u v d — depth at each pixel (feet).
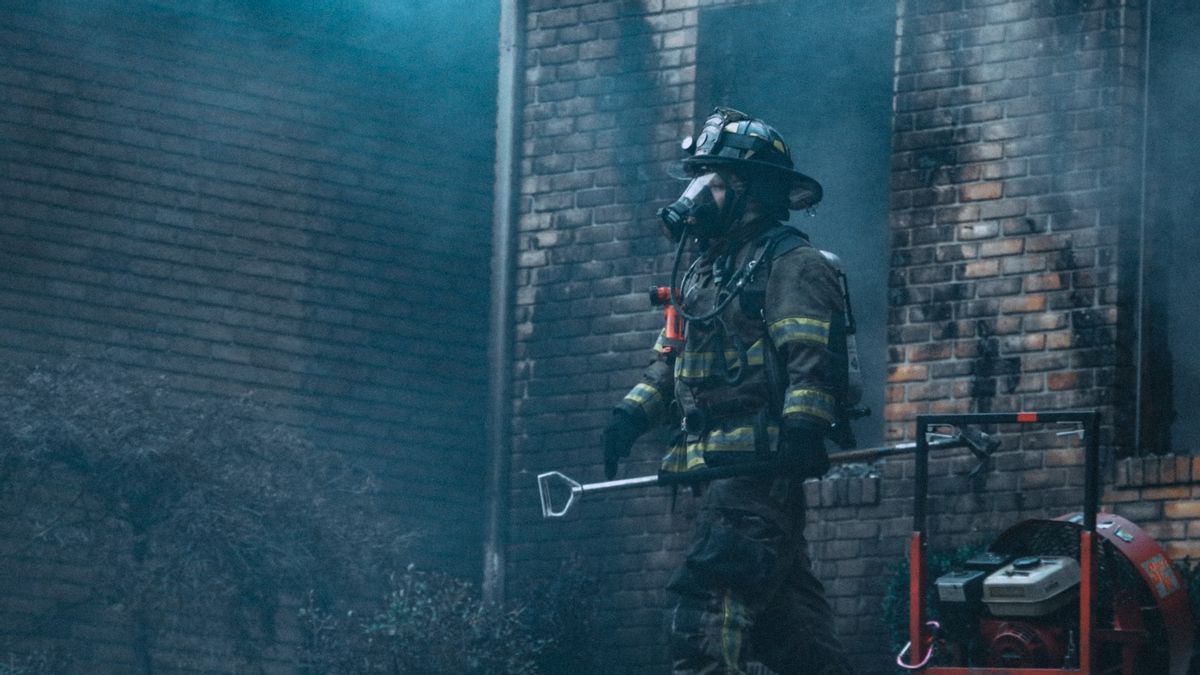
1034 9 38.73
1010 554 26.71
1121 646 25.85
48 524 36.37
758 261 20.06
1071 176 37.91
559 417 43.55
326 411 42.60
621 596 41.78
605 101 44.21
